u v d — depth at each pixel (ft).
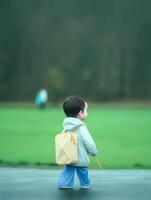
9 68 370.53
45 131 131.85
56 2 378.73
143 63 368.07
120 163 73.20
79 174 47.16
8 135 120.78
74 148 46.21
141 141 108.68
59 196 43.34
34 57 372.58
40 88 364.17
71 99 47.65
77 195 43.68
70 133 46.65
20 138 113.80
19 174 55.06
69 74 365.61
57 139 46.78
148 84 365.61
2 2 383.45
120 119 186.50
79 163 46.50
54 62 370.94
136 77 367.25
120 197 42.75
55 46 372.38
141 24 371.35
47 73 366.63
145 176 53.47
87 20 374.22
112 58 367.86
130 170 58.18
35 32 376.07
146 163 73.00
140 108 294.87
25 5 380.58
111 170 58.23
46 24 376.89
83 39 371.56
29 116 200.13
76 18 376.07
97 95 363.15
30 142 105.40
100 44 370.12
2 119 181.27
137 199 41.96
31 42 374.63
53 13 377.71
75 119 46.88
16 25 377.91
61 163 46.32
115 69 366.43
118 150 92.32
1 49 373.61
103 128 144.56
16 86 366.84
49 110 255.70
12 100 364.79
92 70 366.84
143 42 369.50
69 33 372.99
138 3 373.20
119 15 372.79
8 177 53.06
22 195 43.78
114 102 358.64
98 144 102.89
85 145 46.52
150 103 350.84
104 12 374.22
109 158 80.28
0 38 375.86
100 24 372.99
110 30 372.38
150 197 42.68
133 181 50.39
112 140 110.73
